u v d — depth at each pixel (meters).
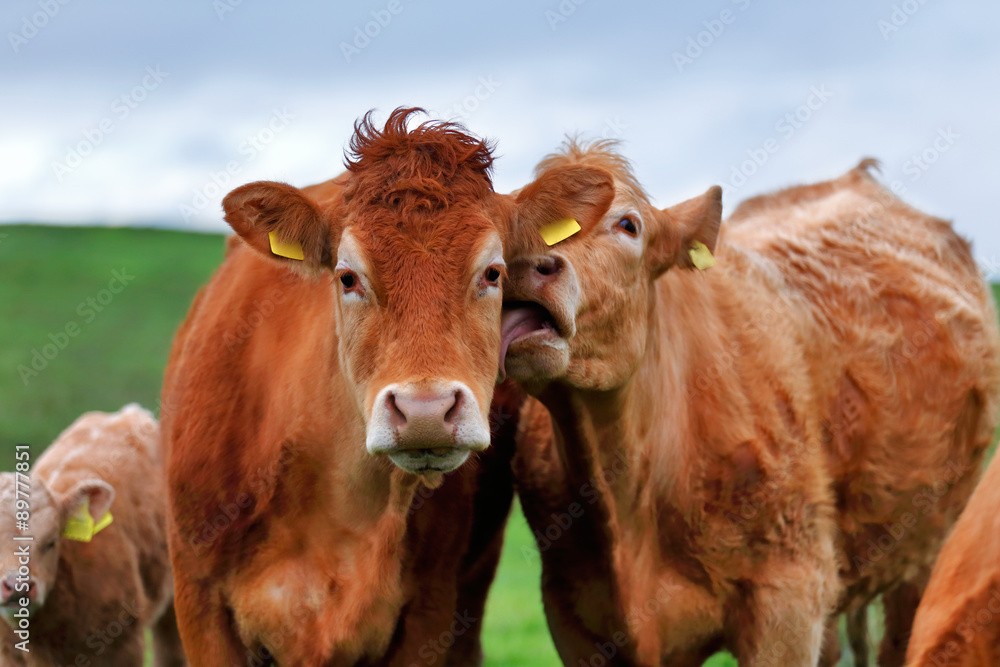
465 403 4.22
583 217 5.01
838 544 6.96
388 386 4.25
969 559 3.81
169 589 9.69
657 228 5.76
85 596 8.58
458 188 4.71
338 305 4.89
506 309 5.07
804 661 6.00
